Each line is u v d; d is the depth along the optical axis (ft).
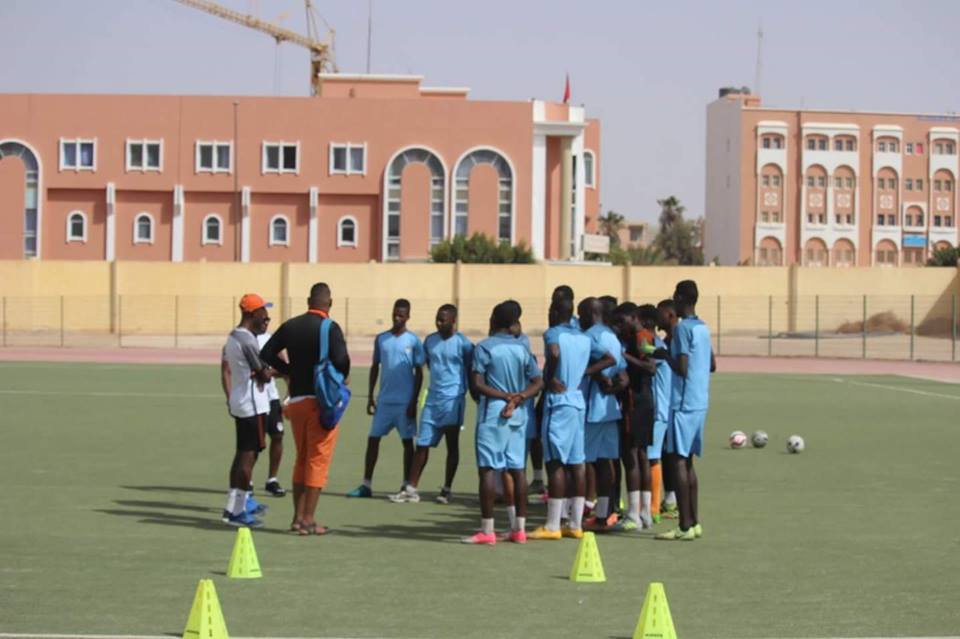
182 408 102.89
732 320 260.01
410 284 253.03
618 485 52.85
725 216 450.71
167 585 37.96
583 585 38.86
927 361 191.31
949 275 262.26
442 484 63.98
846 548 45.85
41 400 109.81
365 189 308.19
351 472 67.92
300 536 47.88
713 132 459.32
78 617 33.63
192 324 251.60
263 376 49.19
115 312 250.57
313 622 33.45
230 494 49.80
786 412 107.04
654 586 30.83
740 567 42.14
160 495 57.57
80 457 71.26
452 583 38.96
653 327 51.21
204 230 307.37
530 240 310.86
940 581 39.78
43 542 45.21
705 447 80.38
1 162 304.50
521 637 32.01
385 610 35.01
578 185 319.06
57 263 252.01
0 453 72.59
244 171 306.55
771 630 33.06
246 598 36.32
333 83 324.19
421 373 58.34
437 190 309.83
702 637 32.30
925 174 437.99
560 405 47.50
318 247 308.40
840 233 436.35
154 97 305.94
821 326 262.47
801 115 437.58
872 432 90.38
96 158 305.53
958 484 63.82
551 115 314.76
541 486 60.08
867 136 437.58
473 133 309.63
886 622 34.06
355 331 250.16
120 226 307.37
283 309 251.80
